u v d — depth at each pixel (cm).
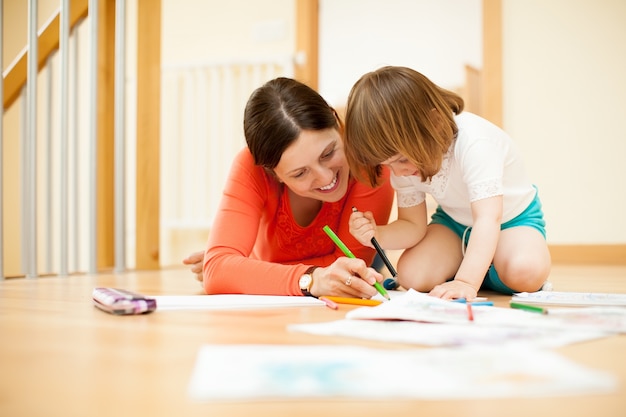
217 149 322
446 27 434
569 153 296
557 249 297
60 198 200
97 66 208
